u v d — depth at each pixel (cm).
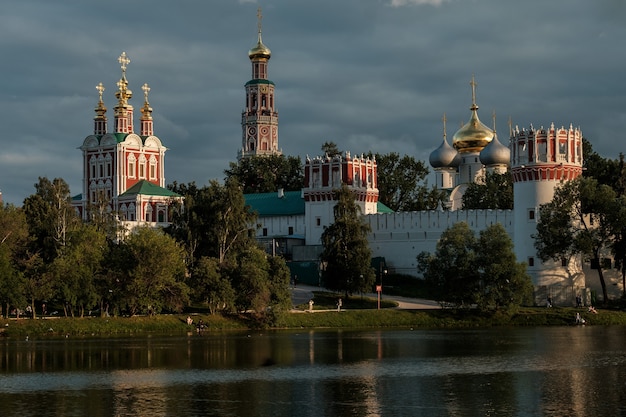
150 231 15800
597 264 17400
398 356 11219
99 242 16162
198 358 11038
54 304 16662
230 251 18025
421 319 16350
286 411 7756
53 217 17900
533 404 7962
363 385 8981
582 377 9400
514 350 11819
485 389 8712
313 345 12519
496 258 16200
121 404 8050
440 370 9956
